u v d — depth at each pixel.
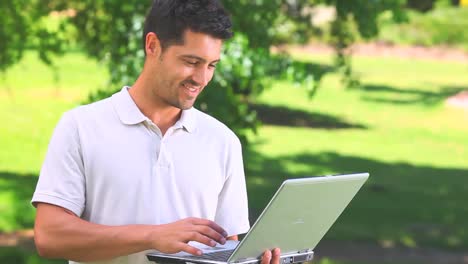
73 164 4.87
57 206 4.82
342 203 4.93
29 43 13.78
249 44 12.77
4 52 13.77
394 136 36.06
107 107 4.96
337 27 15.13
